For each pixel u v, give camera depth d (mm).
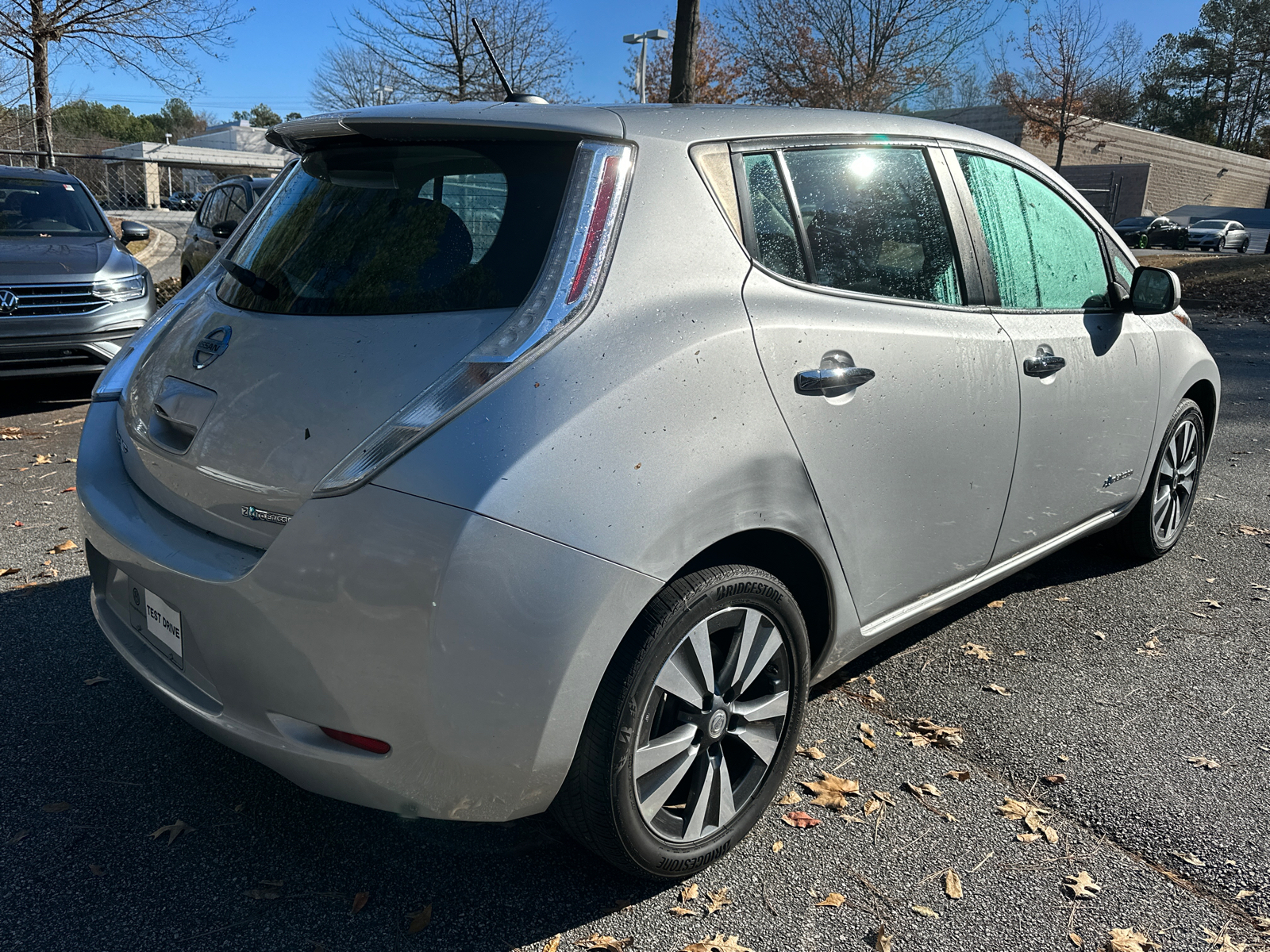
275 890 2158
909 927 2115
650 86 28953
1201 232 42031
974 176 2992
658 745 2039
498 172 2102
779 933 2080
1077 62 33969
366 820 2422
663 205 2100
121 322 6715
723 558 2146
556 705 1807
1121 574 4246
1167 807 2572
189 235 11195
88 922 2045
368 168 2316
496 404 1790
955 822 2486
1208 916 2180
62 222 7551
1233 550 4574
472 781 1824
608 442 1841
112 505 2305
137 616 2299
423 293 2002
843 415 2293
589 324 1917
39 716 2842
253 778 2580
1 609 3529
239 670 1921
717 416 2008
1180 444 4223
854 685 3209
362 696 1777
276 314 2164
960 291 2812
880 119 2734
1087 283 3486
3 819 2381
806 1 25828
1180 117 76750
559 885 2205
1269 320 14859
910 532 2600
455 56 22906
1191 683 3258
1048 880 2279
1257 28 74188
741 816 2291
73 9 15602
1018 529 3111
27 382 7770
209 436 2078
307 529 1798
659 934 2062
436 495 1723
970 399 2695
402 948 2000
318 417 1905
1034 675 3301
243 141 66562
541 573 1748
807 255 2359
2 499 4797
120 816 2402
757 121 2379
